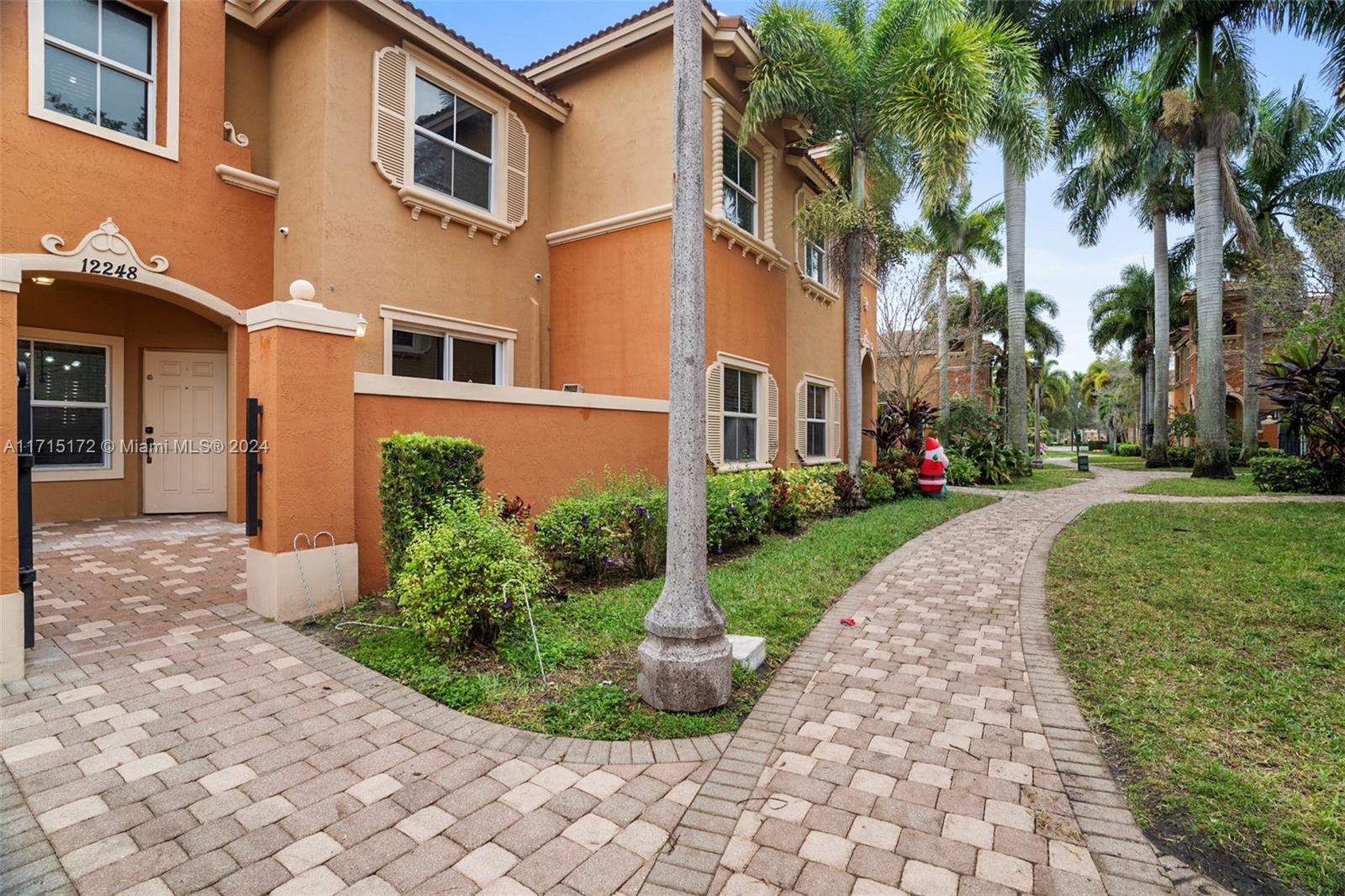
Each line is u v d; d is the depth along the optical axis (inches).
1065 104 751.1
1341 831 102.0
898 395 796.6
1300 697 147.9
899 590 250.7
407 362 345.7
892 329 841.5
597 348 403.9
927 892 91.7
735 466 424.2
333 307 308.8
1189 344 1405.0
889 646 189.6
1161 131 753.6
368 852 100.0
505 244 394.9
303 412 208.7
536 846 101.8
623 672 167.2
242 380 344.5
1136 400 2015.3
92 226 284.8
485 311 381.4
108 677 161.9
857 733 137.9
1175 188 990.4
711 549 293.6
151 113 310.0
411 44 339.9
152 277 301.6
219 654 176.9
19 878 93.9
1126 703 147.5
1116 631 194.7
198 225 317.4
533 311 411.8
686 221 155.1
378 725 139.6
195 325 398.0
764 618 210.4
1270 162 876.6
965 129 396.5
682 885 93.4
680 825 107.3
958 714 146.4
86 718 141.4
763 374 464.8
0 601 157.0
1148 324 1344.7
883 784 118.6
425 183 353.7
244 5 330.6
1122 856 98.5
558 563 252.7
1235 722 137.7
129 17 305.9
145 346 386.3
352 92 318.3
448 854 99.7
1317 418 535.2
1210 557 282.2
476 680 160.1
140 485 387.2
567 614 207.2
